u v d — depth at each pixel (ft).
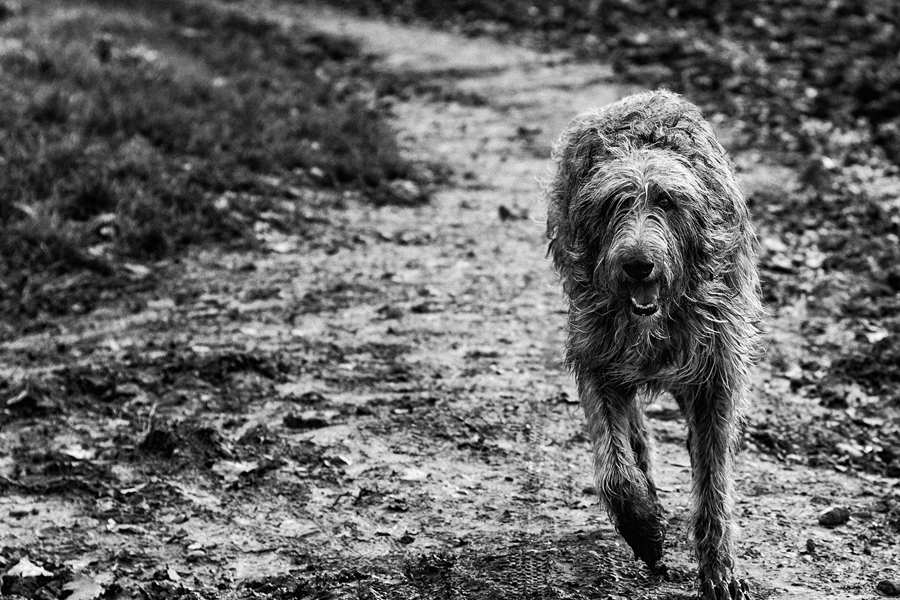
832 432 31.58
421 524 26.23
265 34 94.58
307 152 57.77
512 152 62.54
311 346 36.76
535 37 90.84
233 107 64.34
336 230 49.70
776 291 41.96
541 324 39.04
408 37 93.76
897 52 78.02
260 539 25.86
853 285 42.29
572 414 31.99
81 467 29.09
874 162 57.06
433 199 54.80
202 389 33.55
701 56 79.41
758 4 94.07
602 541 24.77
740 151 59.06
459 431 30.94
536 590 22.35
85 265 44.16
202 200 50.03
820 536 25.48
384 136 63.00
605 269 21.27
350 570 24.11
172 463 29.37
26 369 35.17
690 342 22.43
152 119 58.29
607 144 22.47
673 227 21.30
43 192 49.47
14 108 56.54
